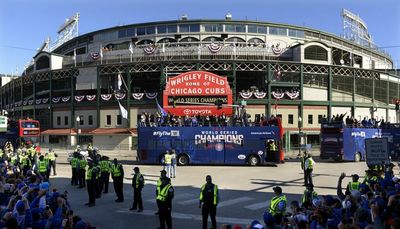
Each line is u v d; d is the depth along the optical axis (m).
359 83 68.44
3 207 12.27
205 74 48.84
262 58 64.19
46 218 10.77
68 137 64.75
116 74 64.31
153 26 73.25
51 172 33.03
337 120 47.56
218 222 15.58
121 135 61.72
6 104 92.19
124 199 20.88
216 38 72.00
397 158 49.00
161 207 13.99
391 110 74.94
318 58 64.88
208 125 40.69
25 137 50.94
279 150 39.50
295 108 62.34
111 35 77.00
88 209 18.25
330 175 31.00
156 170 34.94
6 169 21.47
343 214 10.06
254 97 60.91
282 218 9.98
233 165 40.28
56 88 71.00
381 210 9.98
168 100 48.78
